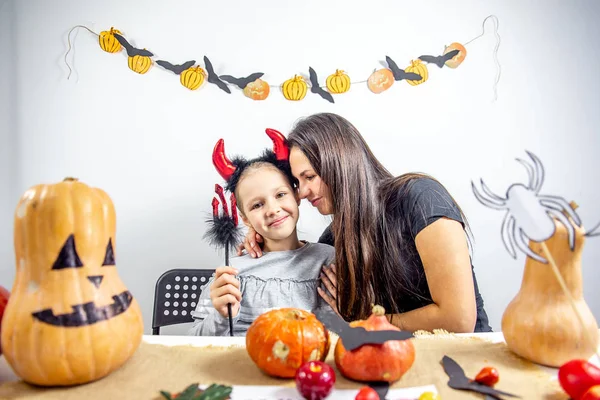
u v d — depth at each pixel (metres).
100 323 0.57
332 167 1.31
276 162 1.34
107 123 1.35
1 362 0.68
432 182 1.22
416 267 1.19
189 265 1.37
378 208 1.26
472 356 0.66
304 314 0.62
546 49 1.39
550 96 1.39
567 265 0.59
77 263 0.57
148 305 1.37
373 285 1.24
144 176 1.36
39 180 1.35
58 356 0.54
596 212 1.41
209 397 0.50
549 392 0.55
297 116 1.36
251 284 1.30
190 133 1.36
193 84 1.35
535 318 0.60
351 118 1.37
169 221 1.36
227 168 1.35
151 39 1.35
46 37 1.33
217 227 1.28
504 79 1.39
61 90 1.34
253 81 1.36
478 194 0.56
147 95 1.35
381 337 0.57
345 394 0.55
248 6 1.36
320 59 1.37
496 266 1.39
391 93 1.37
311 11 1.36
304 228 1.32
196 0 1.35
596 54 1.40
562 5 1.39
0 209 1.34
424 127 1.38
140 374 0.61
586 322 0.58
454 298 1.06
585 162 1.40
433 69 1.38
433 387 0.57
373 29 1.37
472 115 1.39
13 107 1.34
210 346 0.71
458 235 1.11
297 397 0.55
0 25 1.32
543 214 0.54
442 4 1.38
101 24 1.34
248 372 0.62
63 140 1.35
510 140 1.39
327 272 1.29
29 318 0.55
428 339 0.73
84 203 0.58
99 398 0.55
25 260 0.57
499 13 1.38
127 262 1.37
